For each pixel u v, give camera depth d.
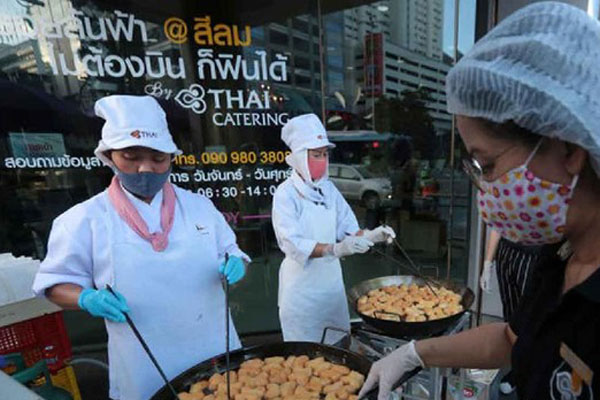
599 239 0.51
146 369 1.08
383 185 3.16
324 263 1.78
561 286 0.58
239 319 2.94
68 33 2.15
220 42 2.32
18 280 1.27
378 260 3.65
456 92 0.57
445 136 2.83
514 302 1.79
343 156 3.07
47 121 2.26
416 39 2.60
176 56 2.29
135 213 1.08
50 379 1.44
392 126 2.91
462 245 2.75
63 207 2.39
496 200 0.58
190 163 2.46
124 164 1.03
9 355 1.39
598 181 0.49
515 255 1.73
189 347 1.14
